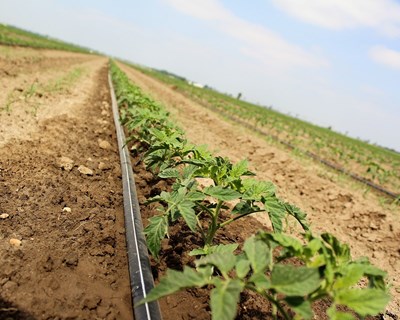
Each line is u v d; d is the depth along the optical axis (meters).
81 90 12.46
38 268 2.32
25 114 6.11
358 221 5.95
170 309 2.32
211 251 2.29
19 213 2.93
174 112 14.45
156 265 2.74
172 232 3.24
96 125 7.19
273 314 1.84
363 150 24.67
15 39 28.81
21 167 3.85
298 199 6.46
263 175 7.52
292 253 1.72
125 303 2.29
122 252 2.84
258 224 4.22
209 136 11.05
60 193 3.50
